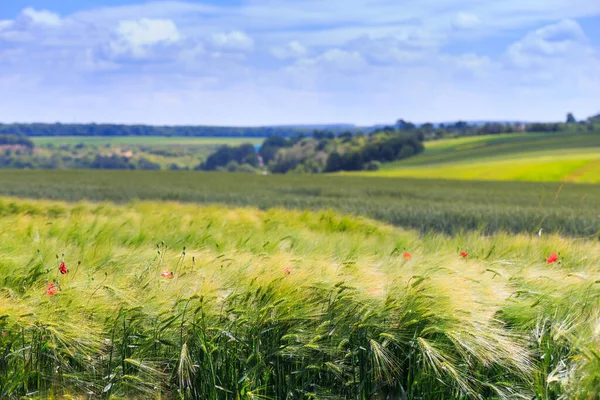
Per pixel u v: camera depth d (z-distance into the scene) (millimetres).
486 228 19797
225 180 62250
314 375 4566
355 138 186875
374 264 6215
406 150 147250
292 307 4578
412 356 4512
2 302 4383
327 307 4734
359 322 4512
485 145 153125
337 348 4500
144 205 15969
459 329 4387
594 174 73688
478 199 36031
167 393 4414
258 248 7516
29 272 5156
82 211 14008
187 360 4297
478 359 4457
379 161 148125
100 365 4445
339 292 4711
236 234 9062
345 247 7879
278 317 4516
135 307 4441
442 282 4852
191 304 4547
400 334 4551
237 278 5031
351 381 4527
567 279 5555
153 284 4938
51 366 4340
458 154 137375
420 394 4453
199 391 4434
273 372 4574
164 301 4621
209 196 34375
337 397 4473
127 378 4344
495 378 4457
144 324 4516
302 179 68688
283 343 4535
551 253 7816
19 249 6199
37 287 4945
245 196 34344
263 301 4660
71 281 4984
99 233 8109
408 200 32469
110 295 4684
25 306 4410
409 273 5582
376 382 4520
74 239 7863
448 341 4480
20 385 4230
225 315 4527
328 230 12586
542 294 4973
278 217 13195
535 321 4668
